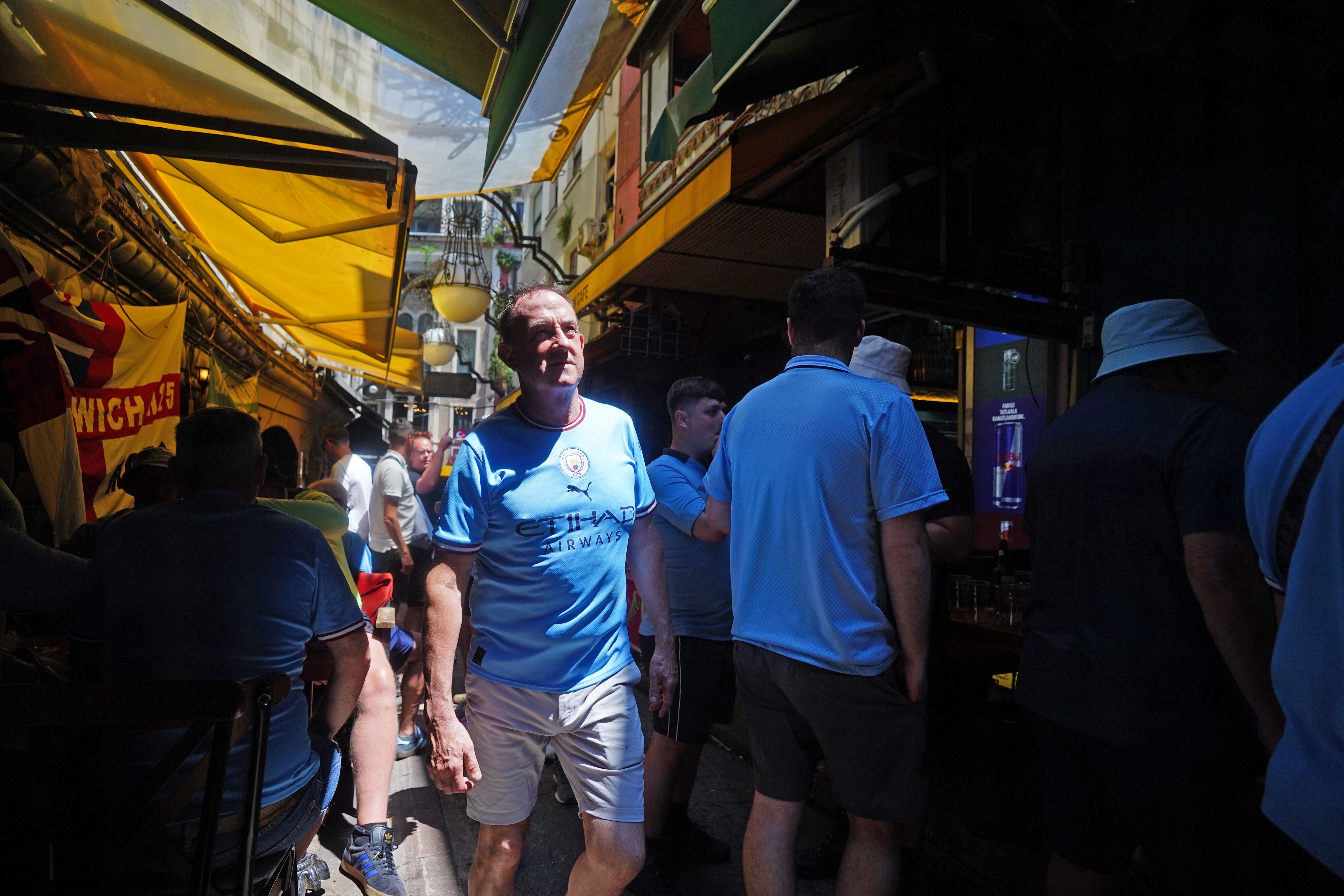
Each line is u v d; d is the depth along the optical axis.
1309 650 0.89
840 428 1.99
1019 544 4.58
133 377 4.13
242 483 1.97
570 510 2.05
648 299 7.92
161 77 2.21
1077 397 3.93
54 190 3.48
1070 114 4.12
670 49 8.43
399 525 5.57
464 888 2.89
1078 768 1.84
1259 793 1.62
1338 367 0.95
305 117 2.22
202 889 1.45
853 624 1.94
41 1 1.93
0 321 2.95
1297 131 2.98
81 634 1.82
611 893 2.06
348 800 3.42
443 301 10.64
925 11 3.21
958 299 3.68
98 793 1.70
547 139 3.64
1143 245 3.60
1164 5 2.48
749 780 3.89
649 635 3.08
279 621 1.86
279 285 5.80
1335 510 0.87
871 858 1.97
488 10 2.37
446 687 1.94
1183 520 1.62
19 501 3.63
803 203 4.90
